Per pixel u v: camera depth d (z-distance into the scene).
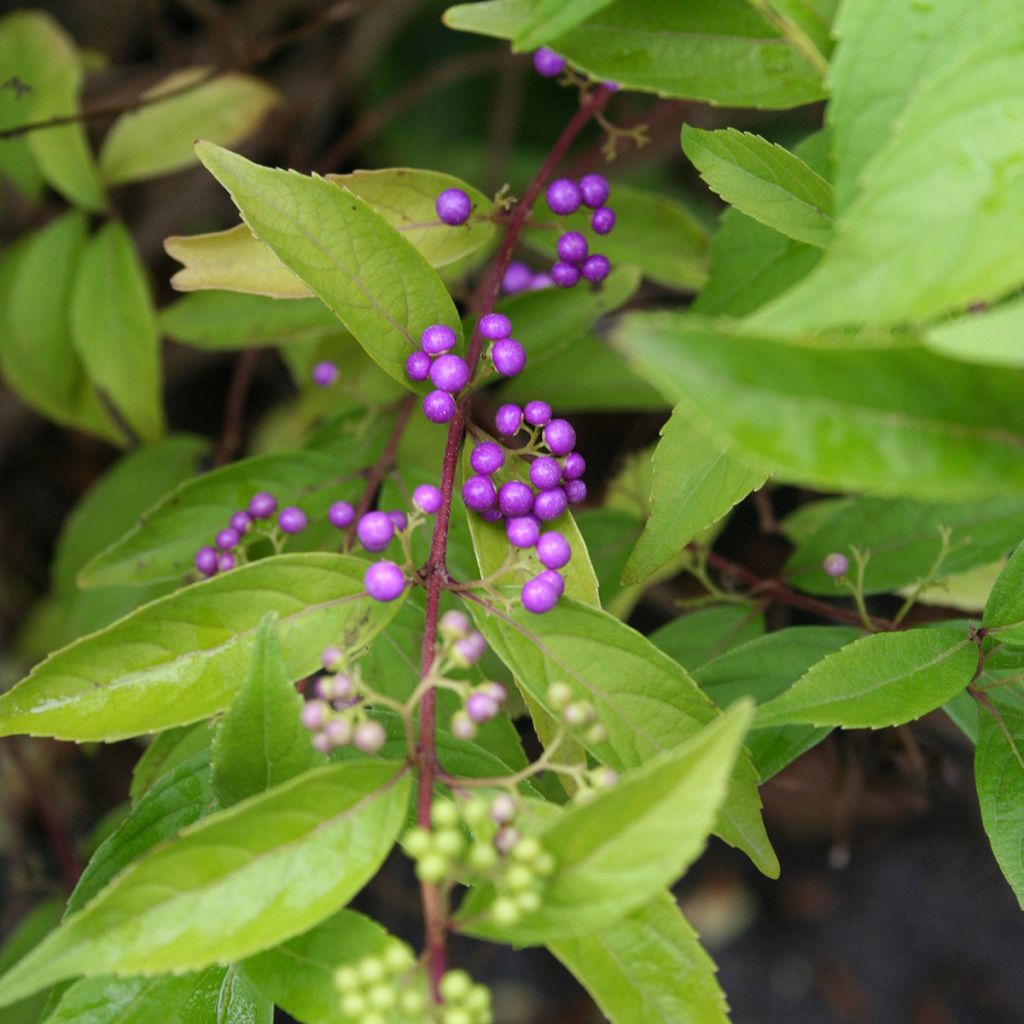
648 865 0.17
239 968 0.19
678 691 0.20
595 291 0.26
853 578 0.26
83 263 0.30
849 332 0.20
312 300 0.29
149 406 0.30
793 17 0.18
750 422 0.15
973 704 0.22
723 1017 0.18
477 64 0.36
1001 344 0.15
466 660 0.18
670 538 0.21
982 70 0.16
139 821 0.21
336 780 0.18
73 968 0.17
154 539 0.25
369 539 0.20
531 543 0.20
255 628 0.19
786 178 0.21
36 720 0.19
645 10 0.20
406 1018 0.17
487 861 0.17
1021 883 0.20
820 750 0.31
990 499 0.25
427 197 0.23
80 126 0.30
